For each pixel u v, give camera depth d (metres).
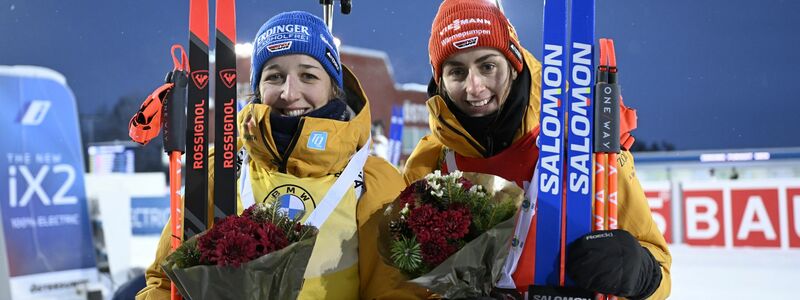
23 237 4.55
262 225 1.67
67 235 4.81
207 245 1.63
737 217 7.52
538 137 2.01
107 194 5.29
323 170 1.92
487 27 1.97
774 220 7.29
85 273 4.89
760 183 7.37
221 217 1.87
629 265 1.66
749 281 6.19
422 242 1.63
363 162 1.97
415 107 13.59
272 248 1.62
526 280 1.94
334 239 1.88
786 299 5.55
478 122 2.02
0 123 4.54
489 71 1.99
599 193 1.84
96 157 12.66
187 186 1.90
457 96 2.02
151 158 14.45
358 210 1.94
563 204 1.94
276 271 1.64
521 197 1.74
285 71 1.97
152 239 7.11
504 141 2.03
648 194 8.09
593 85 1.87
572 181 1.86
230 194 1.88
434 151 2.19
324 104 2.01
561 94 1.88
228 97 1.91
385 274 1.87
